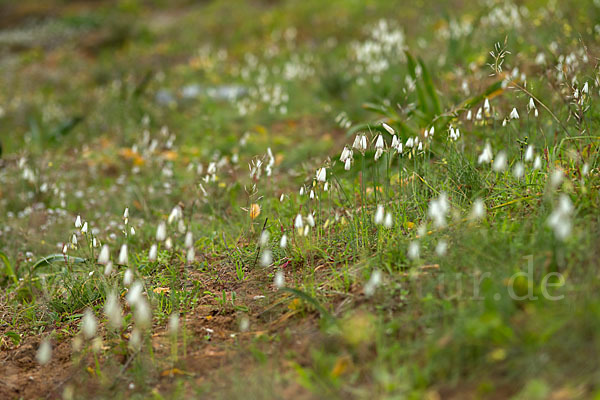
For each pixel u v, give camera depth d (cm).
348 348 230
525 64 511
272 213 419
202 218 459
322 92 772
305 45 1075
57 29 1683
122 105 782
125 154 601
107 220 484
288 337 252
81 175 584
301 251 327
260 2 1552
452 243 272
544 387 175
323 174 302
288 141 624
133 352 264
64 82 1100
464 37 698
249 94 820
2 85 1121
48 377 264
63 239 444
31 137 735
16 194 551
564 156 322
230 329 277
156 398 229
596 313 193
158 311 303
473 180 335
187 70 1021
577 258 232
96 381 251
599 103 396
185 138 677
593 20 541
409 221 328
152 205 500
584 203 264
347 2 1270
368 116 633
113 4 1959
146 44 1363
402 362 213
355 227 324
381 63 677
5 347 300
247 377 227
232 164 576
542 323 199
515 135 398
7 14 2023
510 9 696
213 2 1709
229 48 1198
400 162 342
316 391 207
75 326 312
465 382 196
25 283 377
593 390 177
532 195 287
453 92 524
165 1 1838
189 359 255
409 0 1092
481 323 195
